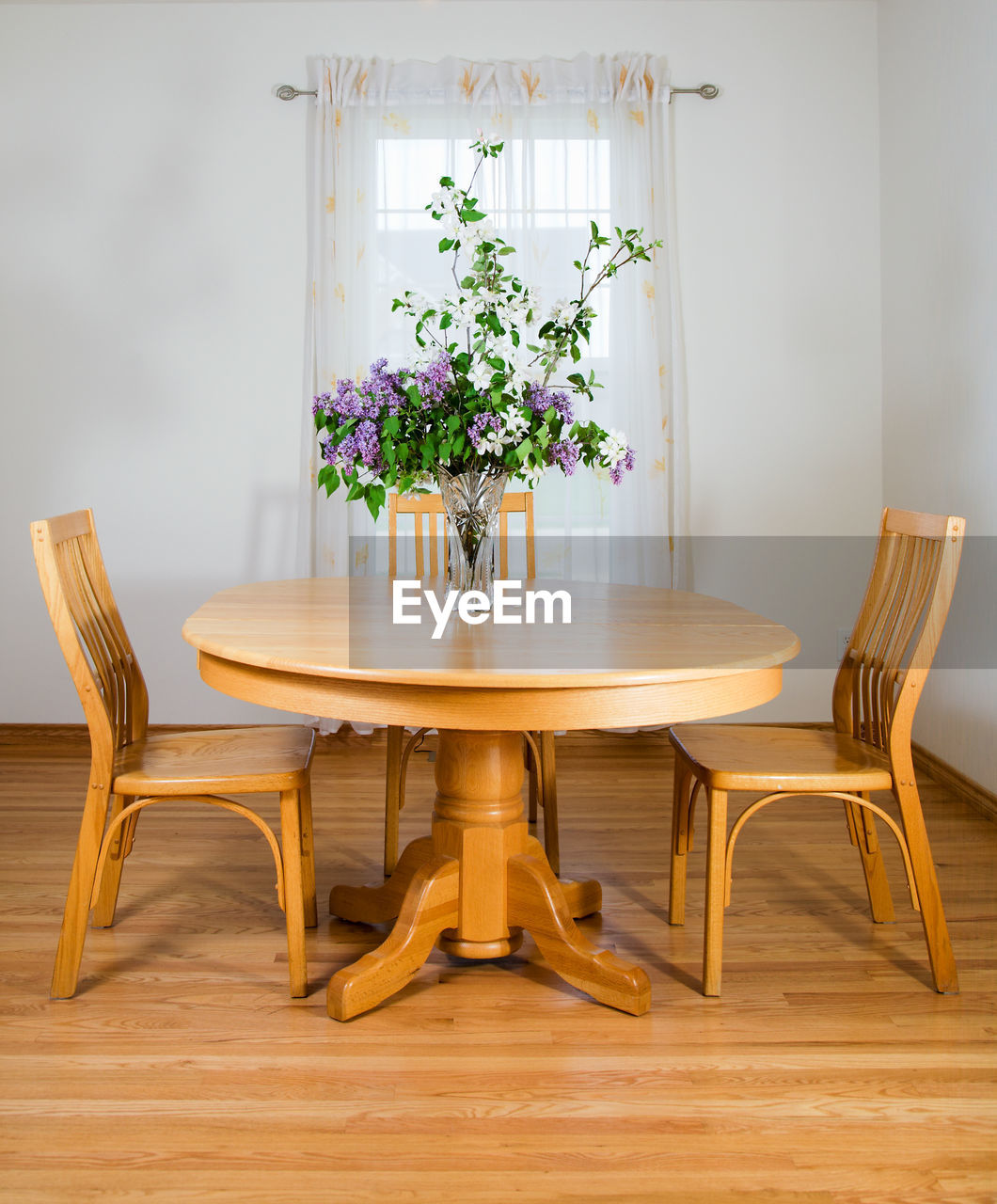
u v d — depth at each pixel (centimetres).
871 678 210
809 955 207
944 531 184
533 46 362
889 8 354
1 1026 178
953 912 227
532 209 362
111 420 369
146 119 361
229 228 364
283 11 360
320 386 361
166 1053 171
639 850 267
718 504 375
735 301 370
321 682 161
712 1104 158
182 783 183
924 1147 148
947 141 311
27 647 371
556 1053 172
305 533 364
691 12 362
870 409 372
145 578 373
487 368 188
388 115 359
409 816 294
